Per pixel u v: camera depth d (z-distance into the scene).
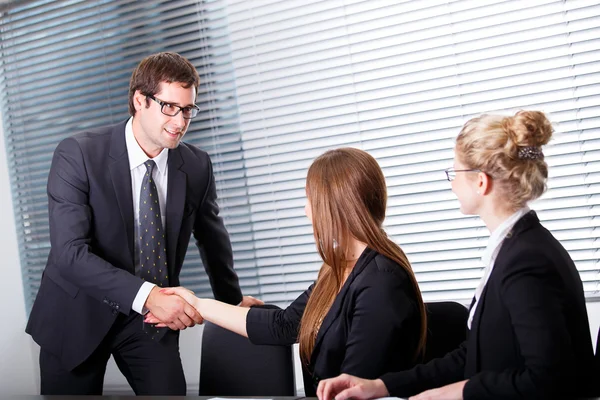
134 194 2.24
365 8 2.74
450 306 1.88
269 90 2.94
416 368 1.48
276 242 2.98
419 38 2.67
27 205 3.36
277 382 2.04
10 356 3.24
